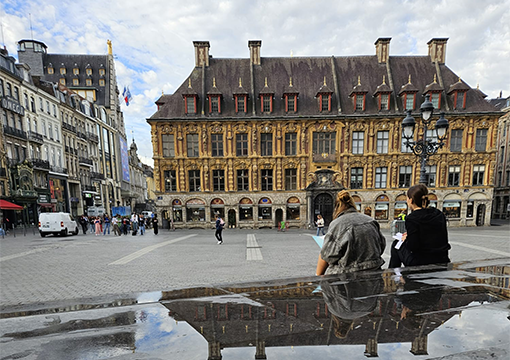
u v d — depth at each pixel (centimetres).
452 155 2630
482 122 2611
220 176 2698
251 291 158
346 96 2797
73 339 95
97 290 647
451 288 149
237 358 73
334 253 246
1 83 2892
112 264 938
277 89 2853
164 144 2669
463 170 2642
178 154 2644
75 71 5697
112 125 5794
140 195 8400
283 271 801
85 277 768
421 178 1087
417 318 103
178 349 83
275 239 1702
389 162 2639
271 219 2689
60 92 3972
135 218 2319
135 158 7969
